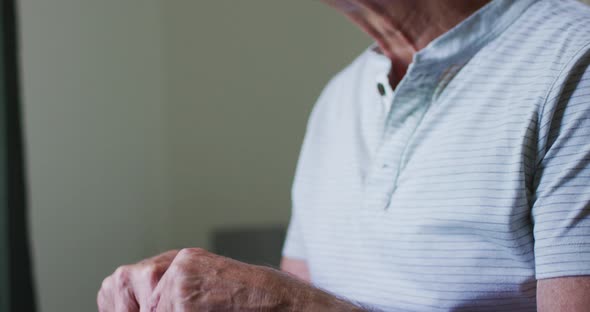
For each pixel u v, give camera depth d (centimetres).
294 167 338
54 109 251
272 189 340
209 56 339
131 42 307
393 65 103
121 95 297
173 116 340
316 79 331
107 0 289
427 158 93
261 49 336
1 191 193
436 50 92
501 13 92
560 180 82
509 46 90
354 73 114
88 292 268
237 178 341
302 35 331
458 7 93
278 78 335
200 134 341
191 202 342
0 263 192
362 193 102
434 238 92
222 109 340
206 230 342
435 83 94
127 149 300
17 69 201
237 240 302
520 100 87
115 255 288
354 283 102
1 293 191
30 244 202
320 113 115
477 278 90
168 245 340
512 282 88
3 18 196
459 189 89
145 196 315
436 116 93
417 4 93
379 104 105
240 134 340
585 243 79
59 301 251
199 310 83
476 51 92
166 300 85
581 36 86
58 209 252
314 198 110
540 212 83
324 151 111
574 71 83
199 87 339
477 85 91
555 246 81
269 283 84
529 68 88
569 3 93
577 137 82
